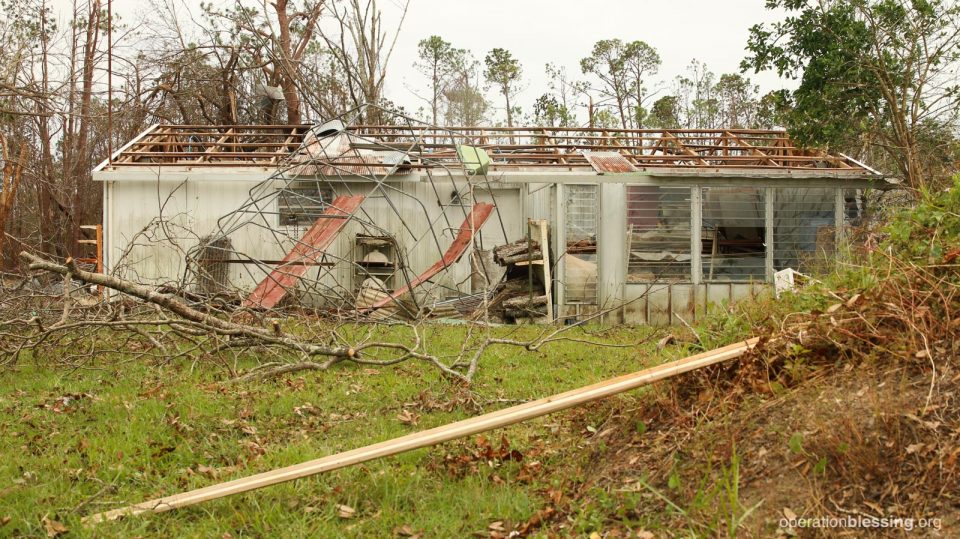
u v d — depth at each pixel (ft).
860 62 50.14
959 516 11.41
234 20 92.84
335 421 23.47
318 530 15.20
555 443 19.71
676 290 54.44
